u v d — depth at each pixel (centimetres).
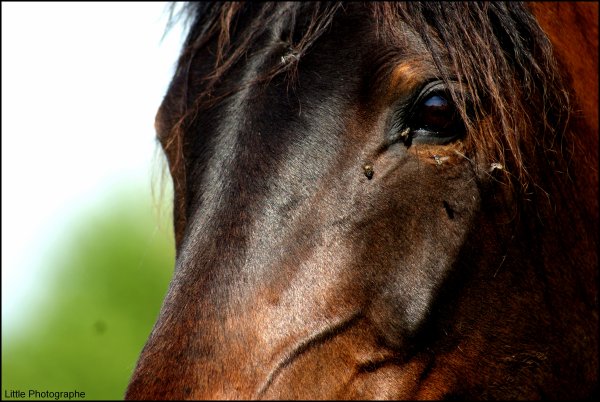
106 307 2119
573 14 689
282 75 591
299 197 557
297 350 536
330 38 589
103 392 1989
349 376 552
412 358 577
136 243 2284
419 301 568
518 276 609
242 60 616
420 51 574
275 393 525
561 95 629
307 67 583
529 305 614
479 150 582
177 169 641
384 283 563
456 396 598
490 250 593
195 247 557
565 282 636
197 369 516
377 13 587
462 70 577
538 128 619
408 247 568
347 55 580
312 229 554
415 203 568
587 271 651
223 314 531
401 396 570
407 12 587
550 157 627
